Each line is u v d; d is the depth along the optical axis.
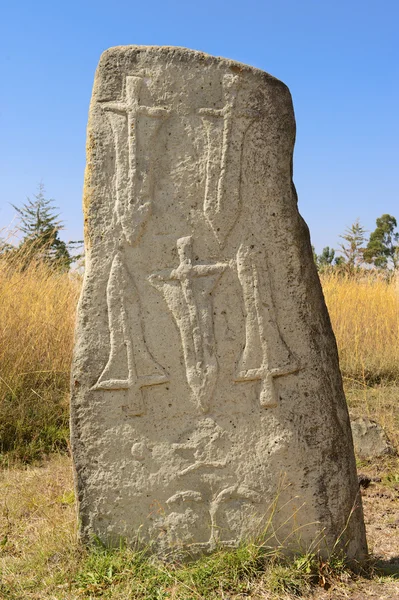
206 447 2.99
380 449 4.79
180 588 2.74
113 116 3.04
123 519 3.01
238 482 2.98
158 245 3.03
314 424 2.99
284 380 3.00
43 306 6.17
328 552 2.95
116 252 3.02
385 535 3.55
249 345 2.99
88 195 3.05
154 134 3.02
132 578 2.82
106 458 3.02
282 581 2.78
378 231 20.91
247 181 3.03
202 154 3.03
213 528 2.97
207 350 2.99
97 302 3.03
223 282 3.02
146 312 3.03
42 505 3.78
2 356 5.45
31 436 5.02
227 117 3.02
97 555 2.97
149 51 3.04
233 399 3.00
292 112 3.10
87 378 3.03
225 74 3.03
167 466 2.99
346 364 7.30
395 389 6.73
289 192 3.05
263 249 3.02
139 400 3.01
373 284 9.10
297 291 3.02
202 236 3.03
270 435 2.98
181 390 3.01
